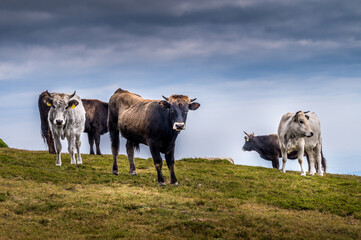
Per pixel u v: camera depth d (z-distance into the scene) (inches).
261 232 404.5
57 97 628.1
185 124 543.5
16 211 429.7
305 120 723.4
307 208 522.9
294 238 390.3
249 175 698.8
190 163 818.8
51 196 486.0
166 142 562.3
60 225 401.1
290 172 820.6
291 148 759.1
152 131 555.8
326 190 617.3
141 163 754.2
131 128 586.2
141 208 462.3
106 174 623.8
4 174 564.4
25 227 388.2
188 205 486.3
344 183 681.0
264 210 493.0
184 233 388.8
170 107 538.9
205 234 389.7
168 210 458.3
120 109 621.9
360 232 434.3
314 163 829.8
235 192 567.5
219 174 697.0
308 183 658.2
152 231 393.7
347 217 505.4
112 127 637.3
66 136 672.4
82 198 485.4
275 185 629.6
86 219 419.8
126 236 374.6
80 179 578.9
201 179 635.5
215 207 487.5
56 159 675.4
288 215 478.0
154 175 639.8
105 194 507.8
